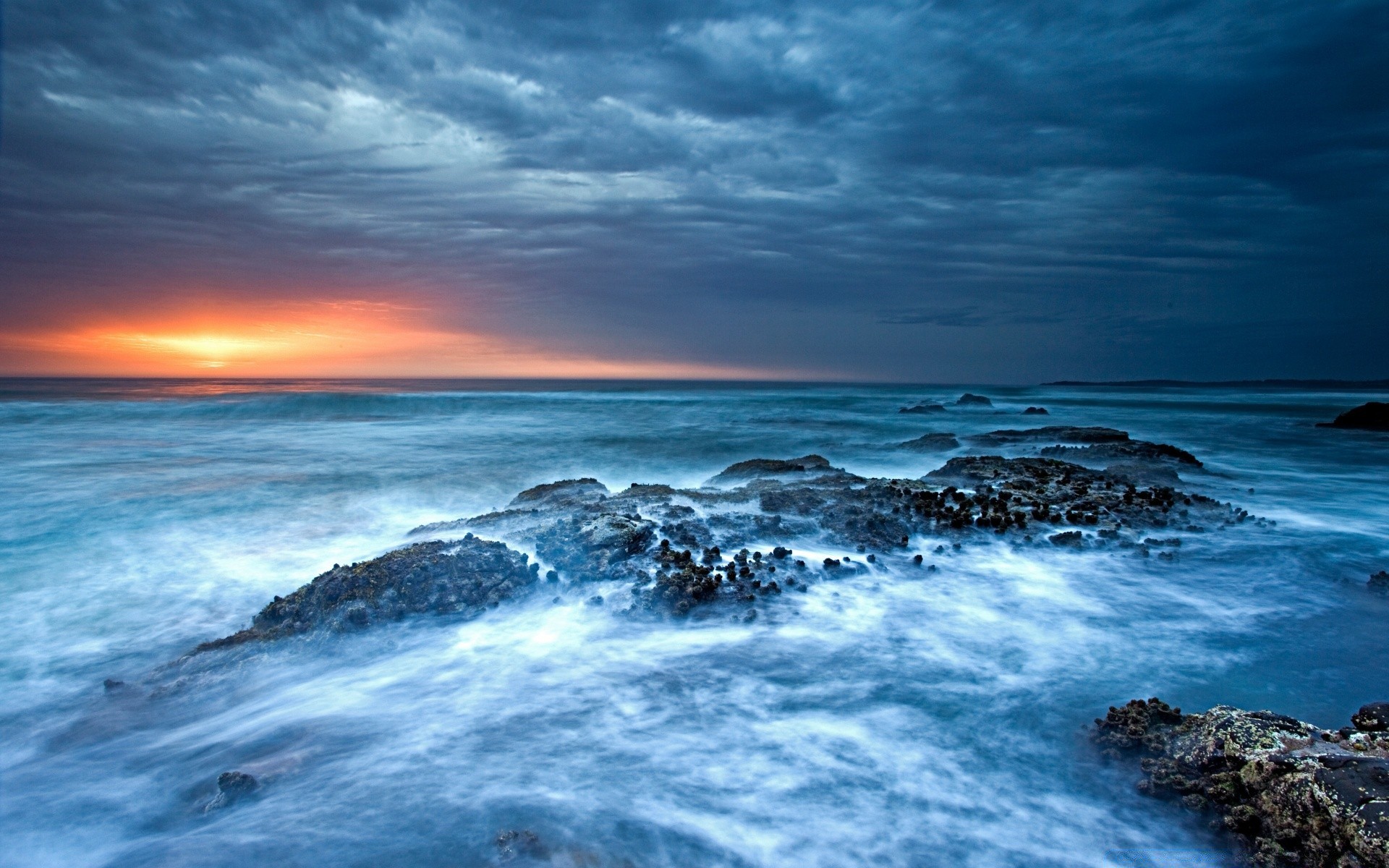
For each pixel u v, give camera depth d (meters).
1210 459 22.22
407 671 6.64
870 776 4.80
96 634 8.02
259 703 6.20
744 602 8.02
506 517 11.62
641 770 4.85
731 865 3.91
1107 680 6.29
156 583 9.73
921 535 10.92
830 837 4.16
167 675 6.81
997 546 10.48
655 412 40.19
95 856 4.23
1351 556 10.16
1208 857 4.01
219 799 4.56
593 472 19.73
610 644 7.12
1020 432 25.52
